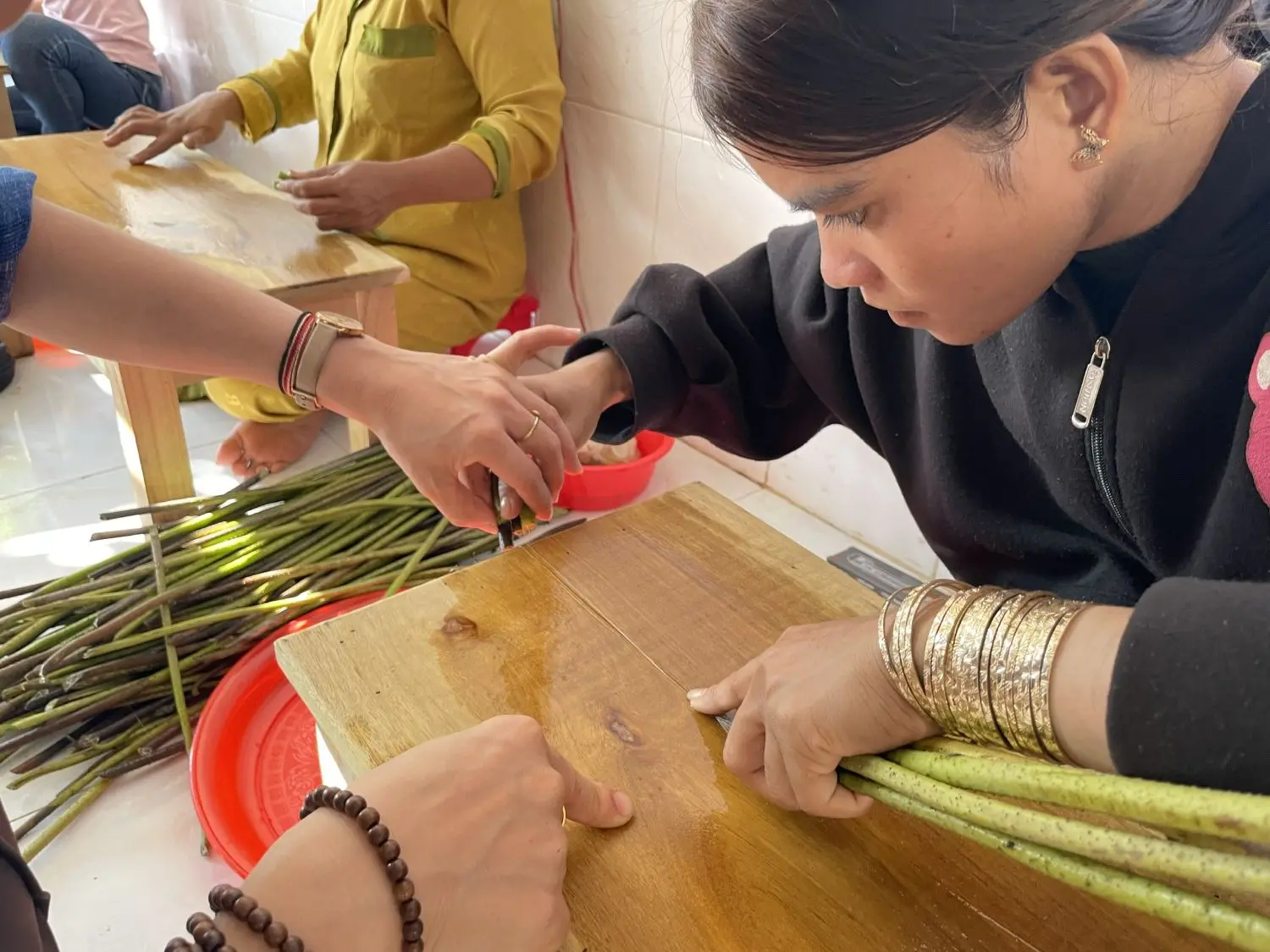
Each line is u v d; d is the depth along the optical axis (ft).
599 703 2.21
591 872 1.83
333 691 2.20
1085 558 2.48
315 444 5.32
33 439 5.30
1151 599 1.24
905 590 1.64
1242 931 1.09
